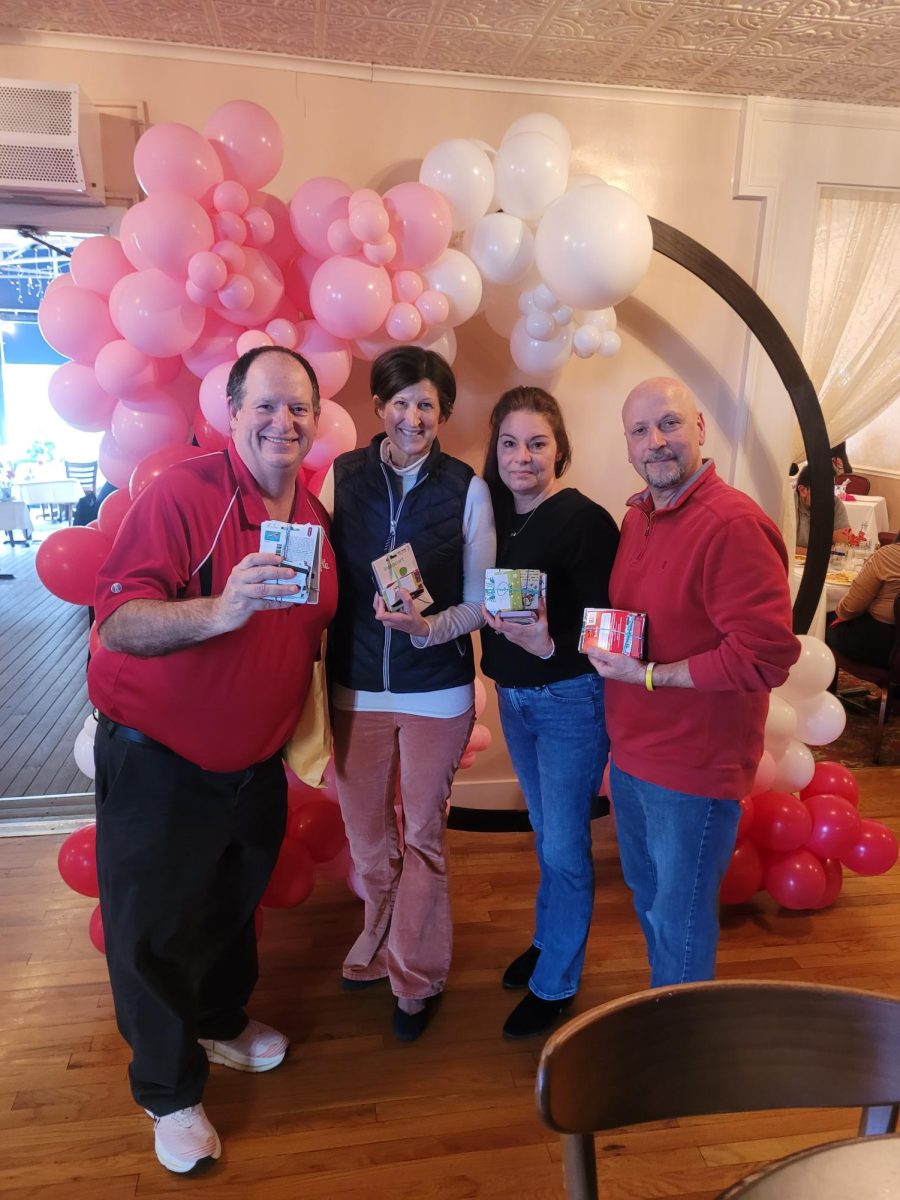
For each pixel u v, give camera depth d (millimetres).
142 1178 1427
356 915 2219
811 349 3053
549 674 1596
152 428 1945
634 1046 696
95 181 2162
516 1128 1544
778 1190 633
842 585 3732
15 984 1899
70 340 1865
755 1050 740
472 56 2215
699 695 1401
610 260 1758
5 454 9258
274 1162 1461
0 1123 1529
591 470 2648
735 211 2559
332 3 1933
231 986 1621
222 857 1482
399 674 1619
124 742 1344
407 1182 1429
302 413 1306
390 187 2361
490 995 1908
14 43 2148
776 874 2154
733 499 1366
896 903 2334
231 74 2234
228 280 1716
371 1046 1741
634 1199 1410
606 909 2268
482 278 2049
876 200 2789
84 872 1807
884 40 2096
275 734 1426
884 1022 754
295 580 1149
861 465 5812
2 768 3031
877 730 3402
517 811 2662
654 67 2271
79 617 5223
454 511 1596
